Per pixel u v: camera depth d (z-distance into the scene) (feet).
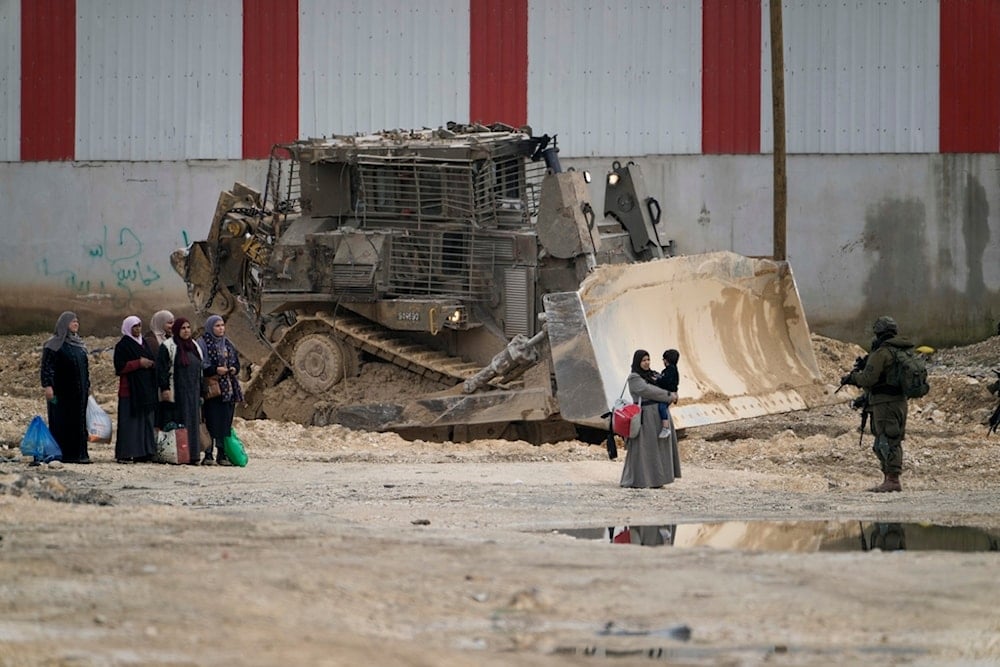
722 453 246.06
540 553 126.52
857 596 109.29
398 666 84.43
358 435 260.62
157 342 222.07
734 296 273.13
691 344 260.83
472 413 258.57
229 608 98.99
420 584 109.91
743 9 416.67
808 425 288.10
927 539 147.64
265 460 225.56
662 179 419.74
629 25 420.36
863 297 415.44
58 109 439.22
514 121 424.46
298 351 277.85
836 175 415.85
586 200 265.34
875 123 415.44
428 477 201.87
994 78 412.16
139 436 216.54
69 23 438.40
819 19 416.26
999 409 240.12
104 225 437.99
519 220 273.95
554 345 233.14
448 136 280.92
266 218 294.25
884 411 198.08
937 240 413.80
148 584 105.81
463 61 425.28
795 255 416.87
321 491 183.21
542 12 422.82
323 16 429.79
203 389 217.77
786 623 100.68
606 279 242.58
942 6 413.39
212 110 433.89
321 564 116.26
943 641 95.91
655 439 196.24
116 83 437.17
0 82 441.27
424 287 271.28
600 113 422.00
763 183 416.26
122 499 169.48
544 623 99.50
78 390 213.25
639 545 139.54
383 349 271.28
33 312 441.27
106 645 88.12
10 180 440.86
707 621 100.89
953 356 391.04
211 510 160.86
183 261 296.92
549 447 250.37
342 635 92.89
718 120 418.10
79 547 122.11
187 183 434.71
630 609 104.06
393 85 428.15
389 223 273.95
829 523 161.27
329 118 429.79
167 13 435.12
